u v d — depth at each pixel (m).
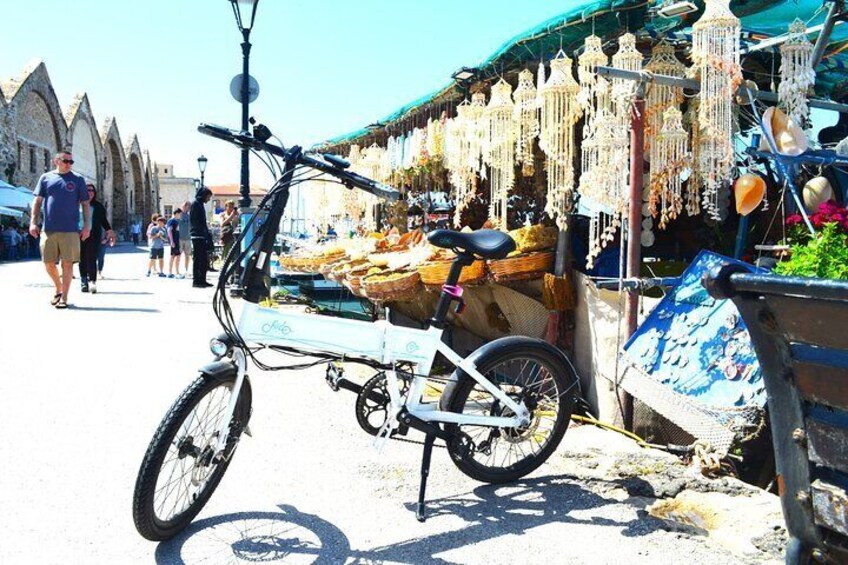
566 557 2.94
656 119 5.02
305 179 3.23
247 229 3.14
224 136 3.28
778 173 5.73
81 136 50.50
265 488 3.61
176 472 3.11
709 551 2.99
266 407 5.02
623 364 4.43
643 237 5.50
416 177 9.71
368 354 3.35
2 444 4.05
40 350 6.54
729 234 6.40
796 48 4.84
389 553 2.97
